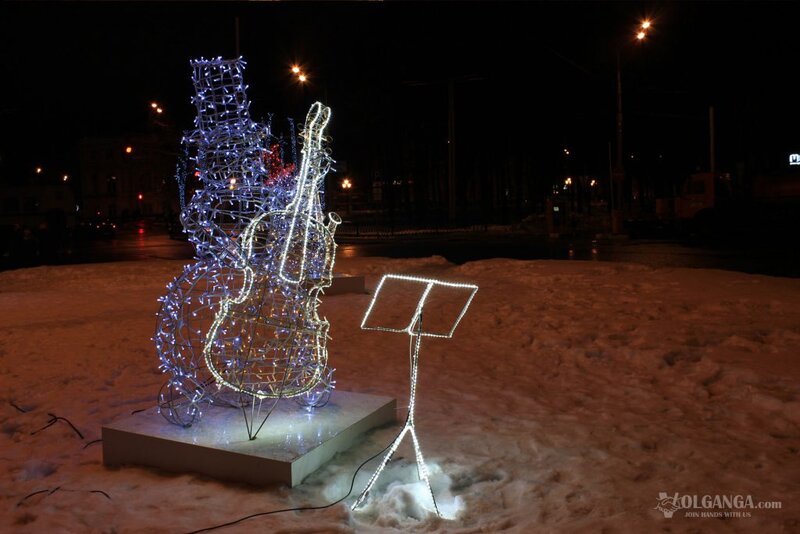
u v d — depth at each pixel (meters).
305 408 5.68
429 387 7.04
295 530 3.99
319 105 5.07
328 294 13.56
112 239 52.12
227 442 4.89
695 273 15.20
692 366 7.38
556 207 35.22
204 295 5.62
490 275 16.53
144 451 5.02
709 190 31.45
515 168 59.81
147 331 10.27
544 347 8.62
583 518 4.17
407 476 4.83
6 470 5.10
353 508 4.37
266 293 5.11
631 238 32.84
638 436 5.52
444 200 70.56
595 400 6.52
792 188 30.00
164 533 3.97
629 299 11.91
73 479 4.86
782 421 5.72
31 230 37.06
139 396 6.90
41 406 6.72
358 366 7.96
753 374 6.81
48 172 86.50
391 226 43.34
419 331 4.64
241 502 4.38
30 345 9.46
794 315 10.02
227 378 5.20
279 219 5.27
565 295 12.61
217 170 5.36
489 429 5.74
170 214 50.53
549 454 5.18
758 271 18.39
